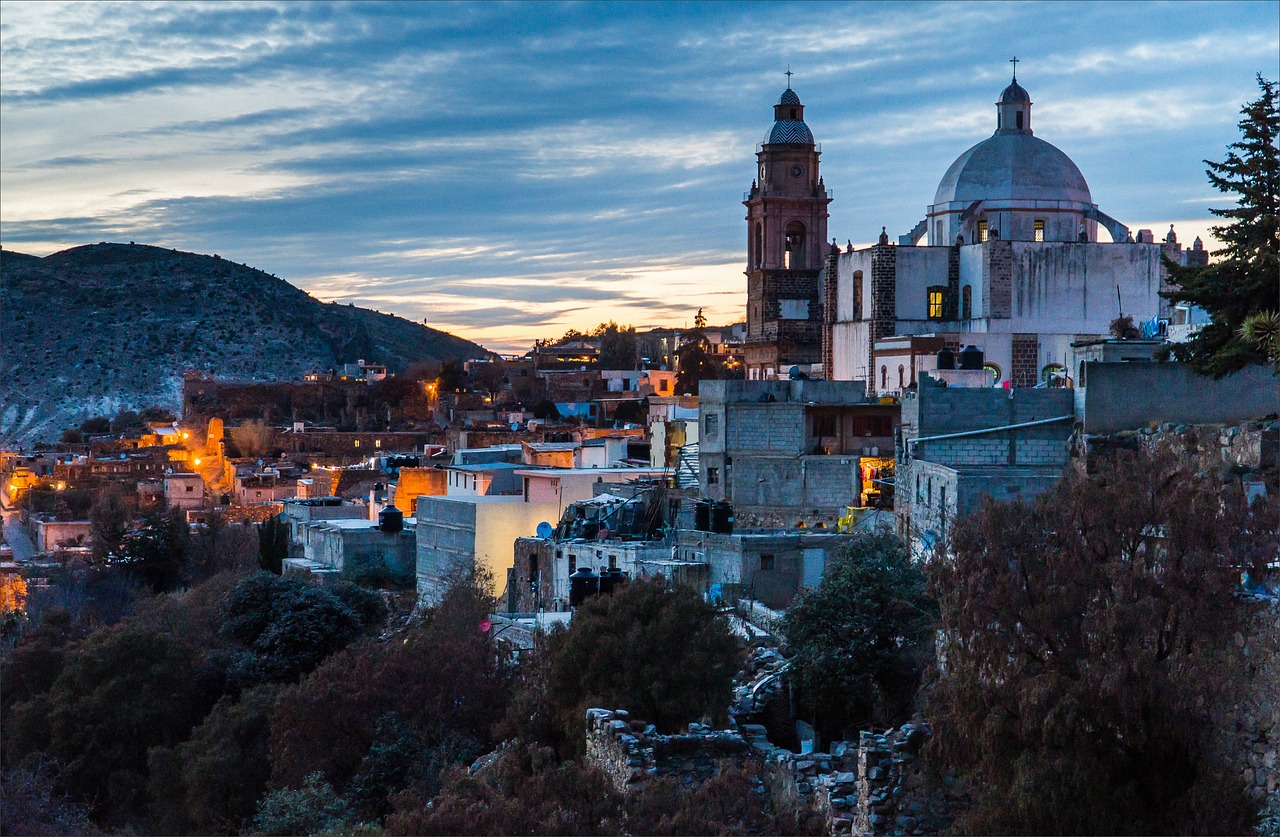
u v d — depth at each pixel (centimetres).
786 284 12481
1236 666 2739
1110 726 2777
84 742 6400
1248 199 4762
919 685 4203
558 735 4412
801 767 3491
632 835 3059
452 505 8262
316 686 5306
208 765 5638
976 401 5369
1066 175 10538
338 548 9200
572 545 6850
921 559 4422
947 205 10612
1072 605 2891
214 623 7538
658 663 4347
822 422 6944
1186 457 4391
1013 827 2816
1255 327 4472
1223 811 2636
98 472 18788
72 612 9056
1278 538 2845
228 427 19988
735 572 5881
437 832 3067
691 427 9250
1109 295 9944
